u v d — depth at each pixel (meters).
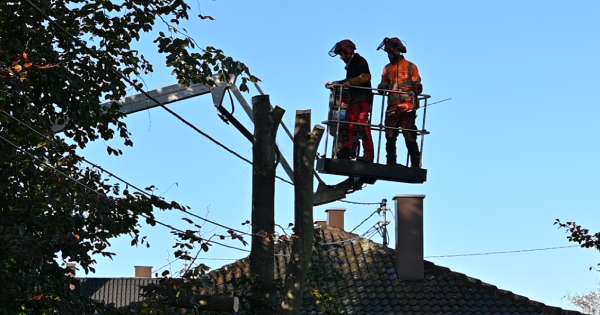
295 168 17.52
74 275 18.48
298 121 17.56
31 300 17.77
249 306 17.52
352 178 18.64
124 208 17.97
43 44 18.03
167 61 18.11
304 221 17.39
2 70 15.94
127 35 18.67
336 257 36.84
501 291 35.47
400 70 18.67
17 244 17.44
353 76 18.39
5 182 18.23
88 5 18.36
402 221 36.44
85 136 19.48
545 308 34.97
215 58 18.02
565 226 23.64
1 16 17.91
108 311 18.39
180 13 18.66
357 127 18.41
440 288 35.56
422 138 18.59
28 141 18.42
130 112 20.58
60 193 18.20
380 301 34.84
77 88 18.28
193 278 17.94
